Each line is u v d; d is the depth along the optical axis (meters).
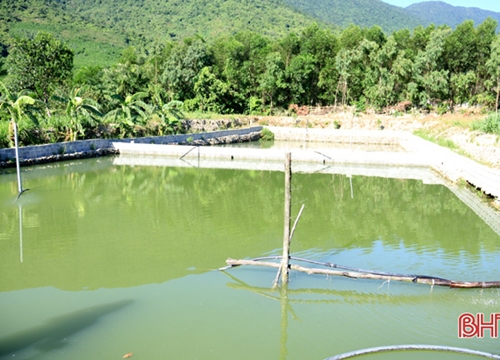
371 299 9.98
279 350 8.09
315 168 28.16
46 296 10.14
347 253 12.86
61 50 36.66
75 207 17.86
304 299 9.99
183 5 136.38
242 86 57.12
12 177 23.31
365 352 7.83
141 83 48.62
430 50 48.94
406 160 28.48
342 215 17.17
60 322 9.03
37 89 36.16
